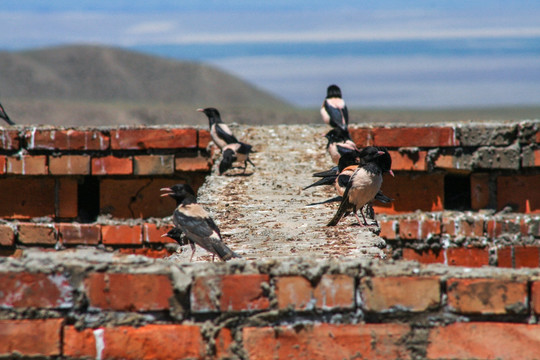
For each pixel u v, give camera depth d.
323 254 8.83
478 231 14.20
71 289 6.64
